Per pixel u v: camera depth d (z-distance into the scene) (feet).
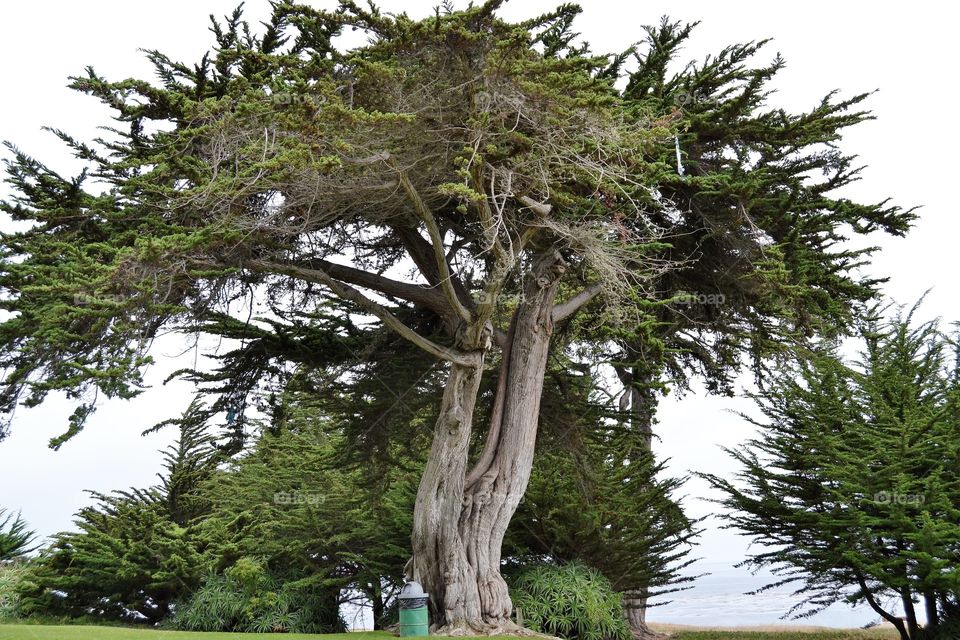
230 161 37.60
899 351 53.93
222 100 33.27
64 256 35.70
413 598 36.86
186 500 66.08
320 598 52.75
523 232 39.14
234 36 42.32
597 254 38.06
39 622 52.80
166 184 37.42
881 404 50.88
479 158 31.83
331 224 42.37
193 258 33.99
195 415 49.55
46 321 29.96
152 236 34.42
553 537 52.16
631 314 41.78
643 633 61.31
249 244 37.55
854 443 50.37
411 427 53.31
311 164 30.73
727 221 44.91
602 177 35.94
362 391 49.47
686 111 47.01
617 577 53.01
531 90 32.12
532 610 43.70
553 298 45.29
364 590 56.90
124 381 29.78
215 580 52.34
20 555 59.72
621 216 39.78
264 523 58.49
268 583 52.24
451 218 44.91
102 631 35.17
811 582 52.90
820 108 47.42
